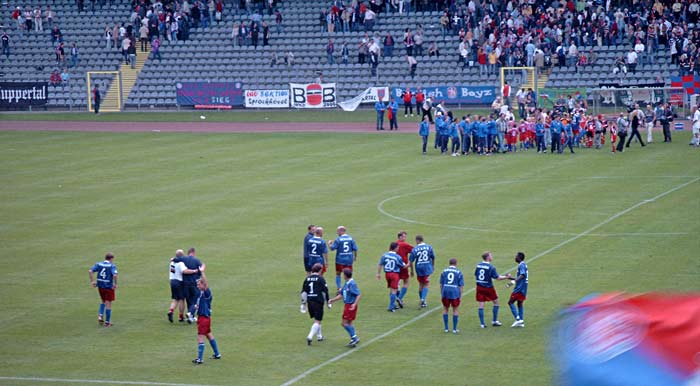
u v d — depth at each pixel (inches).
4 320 1178.6
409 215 1752.0
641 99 3048.7
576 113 2578.7
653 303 266.5
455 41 3590.1
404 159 2423.7
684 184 1987.0
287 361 1012.5
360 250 1505.9
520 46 3400.6
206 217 1761.8
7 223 1731.1
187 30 3794.3
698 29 3326.8
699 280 1264.8
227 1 3937.0
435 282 1337.4
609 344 257.1
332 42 3567.9
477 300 1127.0
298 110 3444.9
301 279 1348.4
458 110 3255.4
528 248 1493.6
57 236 1627.7
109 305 1155.9
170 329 1143.0
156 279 1362.0
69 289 1317.7
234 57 3681.1
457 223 1678.2
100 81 3654.0
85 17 3941.9
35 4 4028.1
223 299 1253.1
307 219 1732.3
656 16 3444.9
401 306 1224.8
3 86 3614.7
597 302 270.2
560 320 274.5
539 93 3144.7
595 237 1551.4
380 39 3634.4
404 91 3376.0
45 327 1151.0
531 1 3563.0
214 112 3476.9
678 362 252.1
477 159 2418.8
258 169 2288.4
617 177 2100.1
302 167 2310.5
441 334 1103.6
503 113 2566.4
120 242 1582.2
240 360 1016.9
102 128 3122.5
